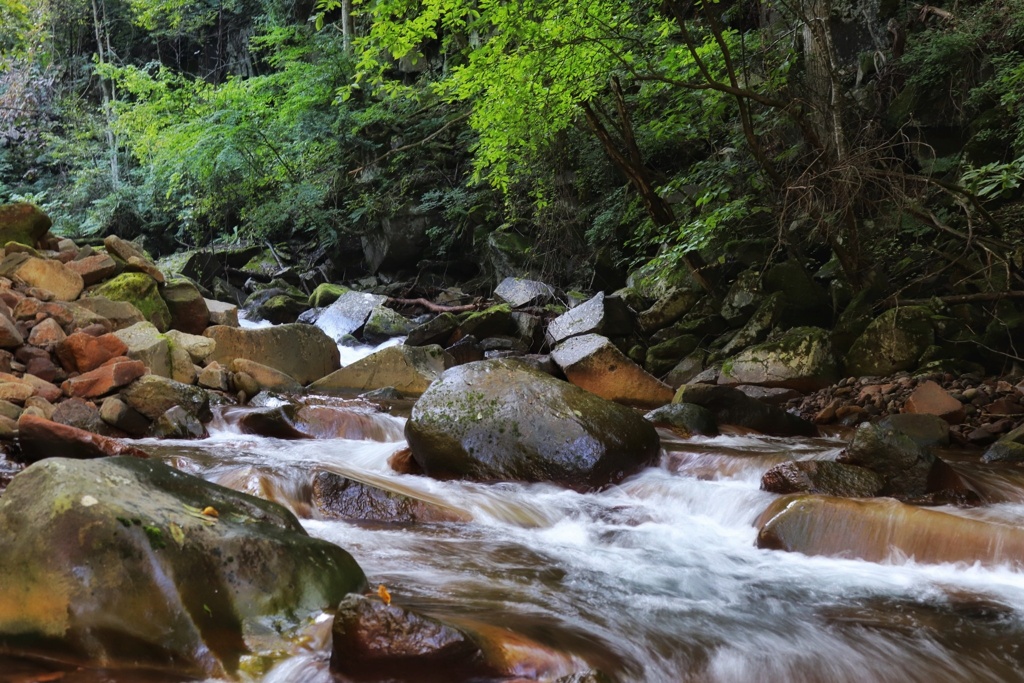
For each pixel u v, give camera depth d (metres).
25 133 25.25
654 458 6.89
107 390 7.56
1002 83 11.44
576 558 5.03
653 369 12.86
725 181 11.93
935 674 3.66
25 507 3.48
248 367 9.78
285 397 9.34
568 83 10.52
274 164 20.75
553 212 15.98
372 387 11.12
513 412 6.59
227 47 27.92
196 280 18.77
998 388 9.46
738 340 12.17
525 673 3.26
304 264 20.77
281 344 11.01
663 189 12.07
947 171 12.48
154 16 26.19
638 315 13.74
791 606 4.37
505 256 17.30
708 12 9.98
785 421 9.05
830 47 11.26
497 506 5.82
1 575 3.36
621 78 12.08
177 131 19.77
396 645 3.13
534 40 10.19
